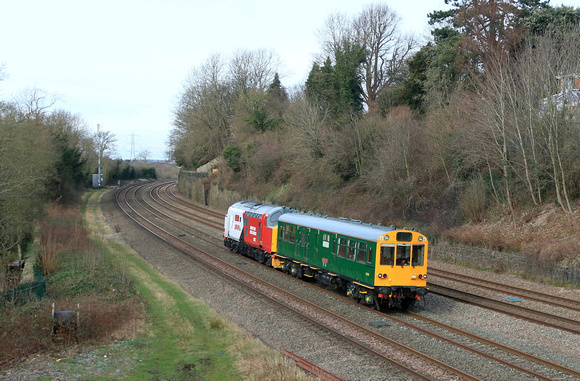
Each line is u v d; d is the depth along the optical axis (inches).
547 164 1062.4
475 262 1013.2
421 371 466.9
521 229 1024.2
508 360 491.5
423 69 1600.6
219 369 478.3
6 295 623.5
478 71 1434.5
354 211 1390.3
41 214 1389.0
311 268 870.4
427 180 1286.9
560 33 1182.3
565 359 496.4
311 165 1694.1
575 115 1019.3
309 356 521.0
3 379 422.3
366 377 456.8
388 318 656.4
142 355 504.4
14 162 980.6
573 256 828.0
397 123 1360.7
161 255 1176.8
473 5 1445.6
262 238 1057.5
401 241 690.2
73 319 551.8
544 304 717.3
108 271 863.1
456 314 684.1
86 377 436.5
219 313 703.1
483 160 1178.0
